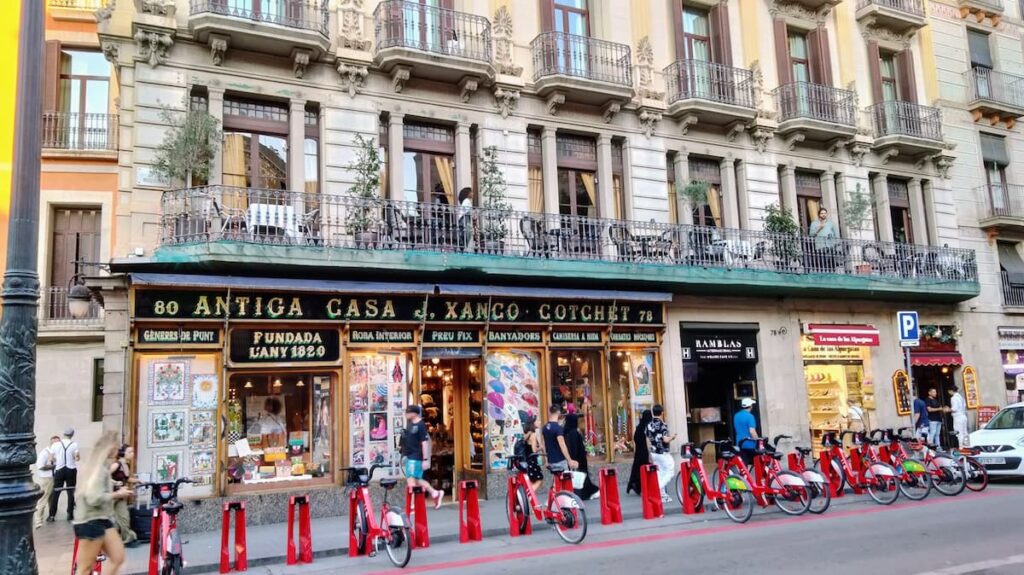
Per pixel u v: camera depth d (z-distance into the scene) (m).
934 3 23.61
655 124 17.59
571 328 15.20
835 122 19.59
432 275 13.83
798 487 11.21
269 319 12.36
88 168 17.56
